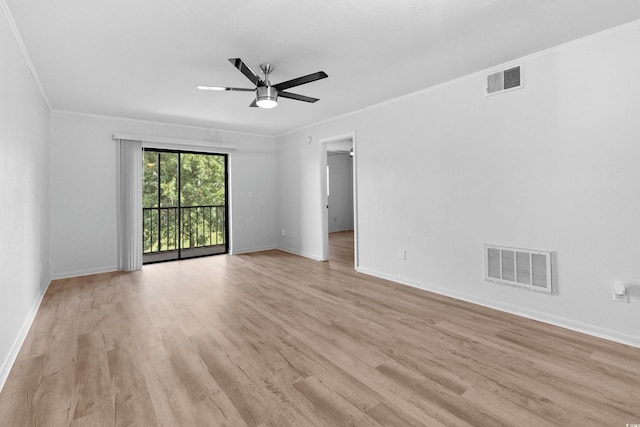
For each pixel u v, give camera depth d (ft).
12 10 6.76
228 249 20.16
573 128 8.44
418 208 12.43
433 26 7.64
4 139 6.79
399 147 13.08
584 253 8.34
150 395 5.88
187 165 19.12
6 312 6.85
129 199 15.76
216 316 9.72
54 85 11.33
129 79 10.82
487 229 10.32
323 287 12.71
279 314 9.85
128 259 15.66
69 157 14.55
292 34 7.97
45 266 12.80
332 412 5.40
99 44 8.36
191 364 6.97
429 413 5.35
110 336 8.36
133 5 6.67
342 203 32.71
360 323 9.12
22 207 8.58
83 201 14.88
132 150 15.94
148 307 10.53
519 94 9.45
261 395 5.87
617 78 7.72
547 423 5.08
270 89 9.48
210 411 5.44
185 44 8.42
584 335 8.20
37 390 6.04
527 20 7.40
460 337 8.16
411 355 7.29
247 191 20.44
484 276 10.44
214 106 14.10
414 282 12.71
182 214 19.21
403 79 11.09
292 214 20.18
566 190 8.61
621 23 7.55
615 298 7.87
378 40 8.31
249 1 6.60
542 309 9.16
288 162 20.35
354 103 13.92
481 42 8.47
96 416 5.33
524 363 6.89
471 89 10.61
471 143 10.66
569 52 8.46
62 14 6.96
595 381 6.19
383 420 5.19
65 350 7.61
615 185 7.82
